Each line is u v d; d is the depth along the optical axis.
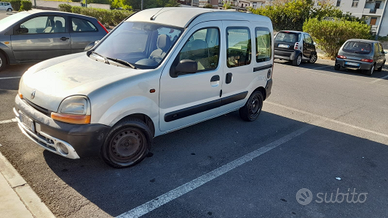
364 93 8.96
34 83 3.35
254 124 5.47
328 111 6.73
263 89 5.57
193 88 3.95
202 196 3.14
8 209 2.66
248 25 4.80
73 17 7.83
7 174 3.18
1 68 7.13
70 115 2.98
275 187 3.43
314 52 15.18
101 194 3.04
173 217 2.78
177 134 4.72
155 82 3.48
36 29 7.32
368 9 46.91
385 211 3.16
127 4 41.78
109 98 3.10
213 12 4.24
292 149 4.52
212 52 4.15
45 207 2.77
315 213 3.02
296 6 30.50
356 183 3.68
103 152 3.26
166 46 3.75
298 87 9.03
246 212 2.94
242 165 3.89
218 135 4.82
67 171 3.38
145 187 3.22
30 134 3.33
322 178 3.73
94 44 4.61
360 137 5.27
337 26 17.09
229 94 4.63
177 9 4.35
